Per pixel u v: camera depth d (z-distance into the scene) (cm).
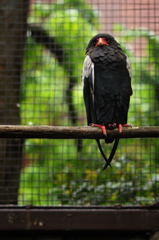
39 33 1495
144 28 1506
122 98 791
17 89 1181
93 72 794
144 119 1400
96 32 1633
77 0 1672
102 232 889
